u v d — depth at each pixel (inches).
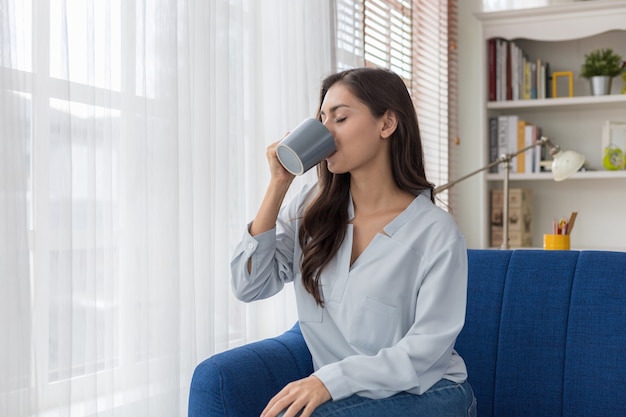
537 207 156.6
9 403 50.1
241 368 53.9
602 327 64.3
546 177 144.5
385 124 57.7
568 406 63.9
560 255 69.4
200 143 69.2
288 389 47.2
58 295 54.4
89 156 57.1
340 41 99.5
